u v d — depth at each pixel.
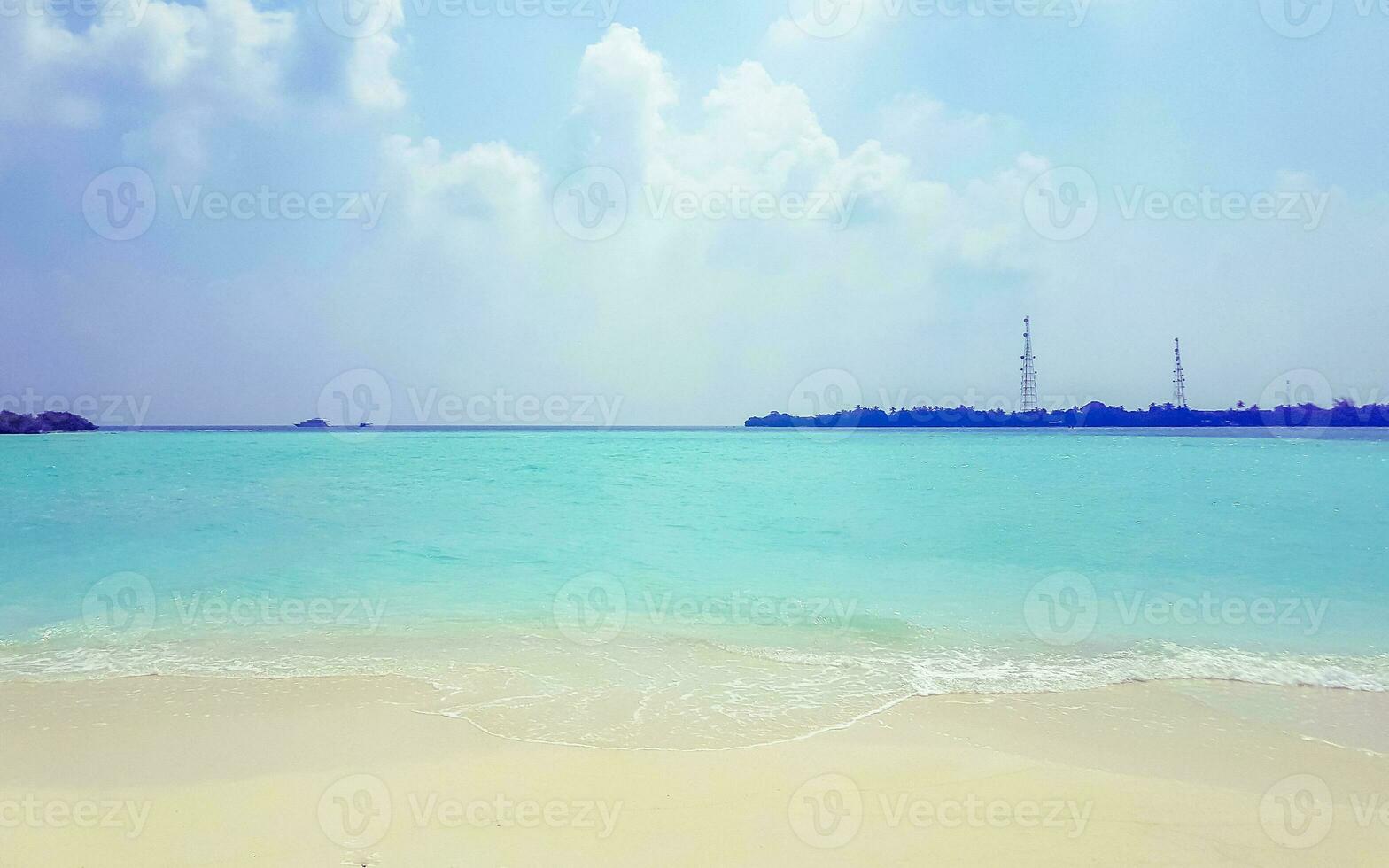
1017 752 5.88
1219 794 5.19
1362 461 29.84
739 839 4.52
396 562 13.27
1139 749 5.96
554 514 18.25
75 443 40.88
